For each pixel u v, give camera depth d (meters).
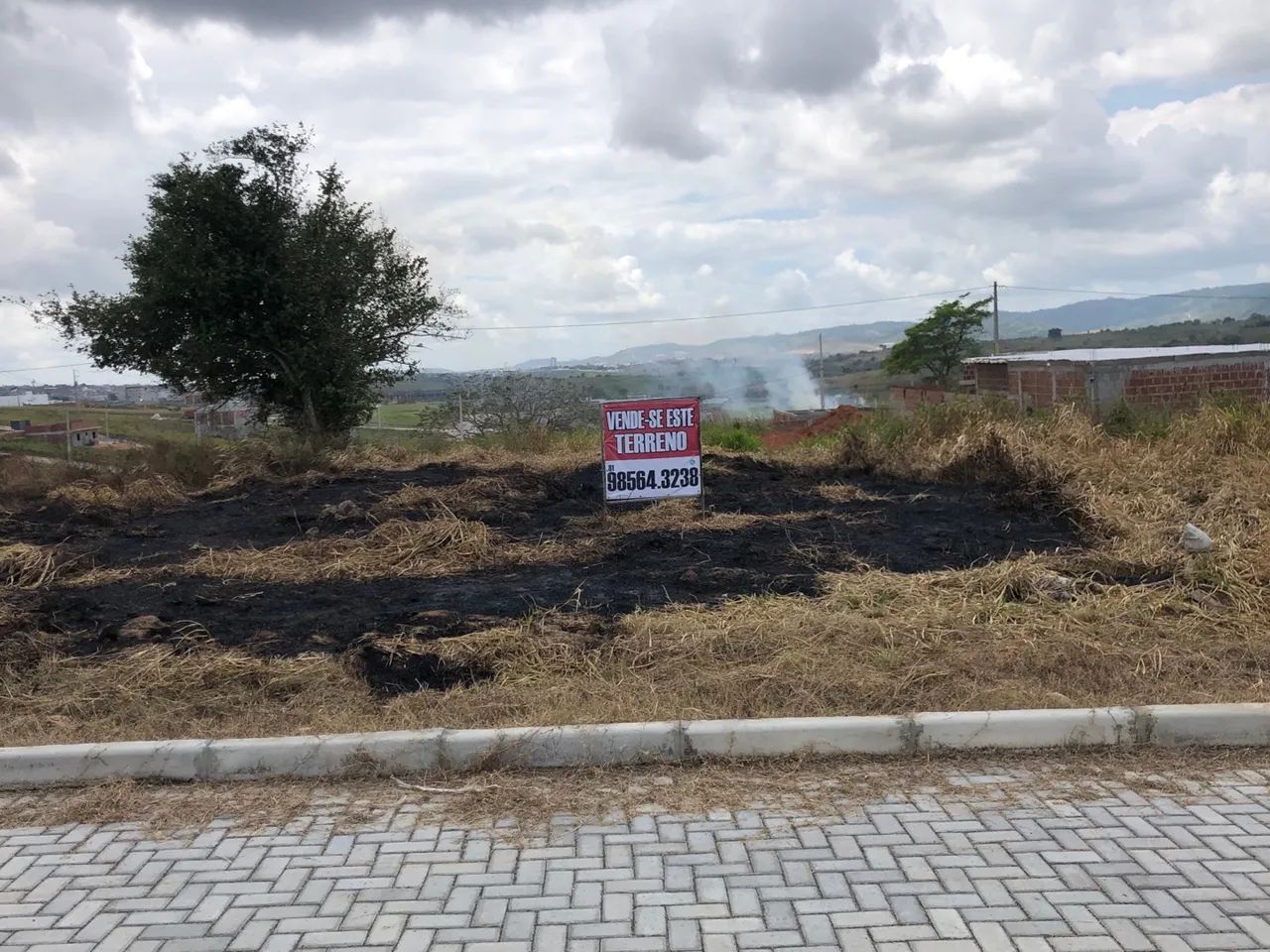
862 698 5.45
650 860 4.14
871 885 3.92
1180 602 6.95
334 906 3.86
